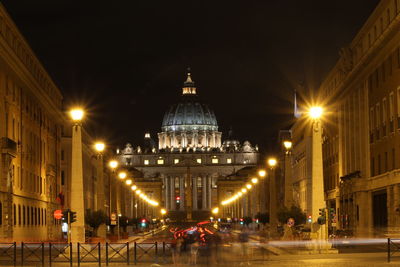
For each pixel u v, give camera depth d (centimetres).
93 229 8344
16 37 8525
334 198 10725
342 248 6362
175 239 5759
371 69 8081
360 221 8488
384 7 7338
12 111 8194
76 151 5375
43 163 10550
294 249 6031
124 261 5194
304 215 8175
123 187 11831
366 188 8481
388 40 7094
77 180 5362
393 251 5475
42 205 10294
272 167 9256
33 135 9694
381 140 7688
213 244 4653
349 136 9425
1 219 7488
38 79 10162
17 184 8394
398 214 6869
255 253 5866
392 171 7138
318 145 5453
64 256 5266
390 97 7244
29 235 9125
